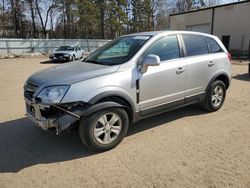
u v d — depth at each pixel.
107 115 3.64
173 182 2.95
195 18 29.20
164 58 4.30
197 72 4.77
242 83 8.83
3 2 39.75
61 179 3.05
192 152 3.64
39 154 3.66
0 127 4.69
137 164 3.35
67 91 3.31
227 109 5.63
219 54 5.30
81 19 38.31
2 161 3.48
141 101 3.98
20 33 42.00
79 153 3.67
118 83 3.64
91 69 3.72
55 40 29.30
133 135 4.25
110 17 40.31
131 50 4.13
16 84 9.17
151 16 48.47
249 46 23.69
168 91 4.34
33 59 23.20
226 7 25.47
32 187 2.91
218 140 4.03
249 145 3.84
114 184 2.94
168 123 4.77
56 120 3.34
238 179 2.98
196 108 5.66
